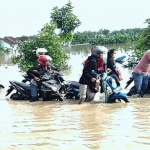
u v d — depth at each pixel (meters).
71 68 22.52
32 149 4.90
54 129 6.12
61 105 8.99
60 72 10.85
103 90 9.73
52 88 9.76
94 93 9.42
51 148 4.93
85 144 5.09
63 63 22.12
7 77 17.97
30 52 21.56
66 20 30.53
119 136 5.52
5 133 5.87
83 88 9.14
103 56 9.55
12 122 6.82
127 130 5.91
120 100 9.36
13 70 22.55
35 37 22.03
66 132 5.87
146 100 9.31
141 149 4.80
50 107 8.72
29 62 21.47
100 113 7.59
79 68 22.25
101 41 81.50
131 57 20.97
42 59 10.20
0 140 5.41
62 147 4.97
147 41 21.77
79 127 6.24
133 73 9.93
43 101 9.89
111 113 7.55
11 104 9.45
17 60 22.39
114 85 9.12
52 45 21.73
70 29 30.89
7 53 40.84
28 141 5.32
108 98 9.12
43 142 5.25
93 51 9.34
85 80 9.13
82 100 9.16
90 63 9.14
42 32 21.94
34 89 9.98
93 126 6.29
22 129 6.17
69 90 10.11
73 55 40.66
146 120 6.69
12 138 5.52
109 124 6.42
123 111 7.75
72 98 10.24
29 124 6.60
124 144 5.05
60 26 30.95
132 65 20.62
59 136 5.61
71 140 5.34
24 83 10.47
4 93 11.86
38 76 10.04
